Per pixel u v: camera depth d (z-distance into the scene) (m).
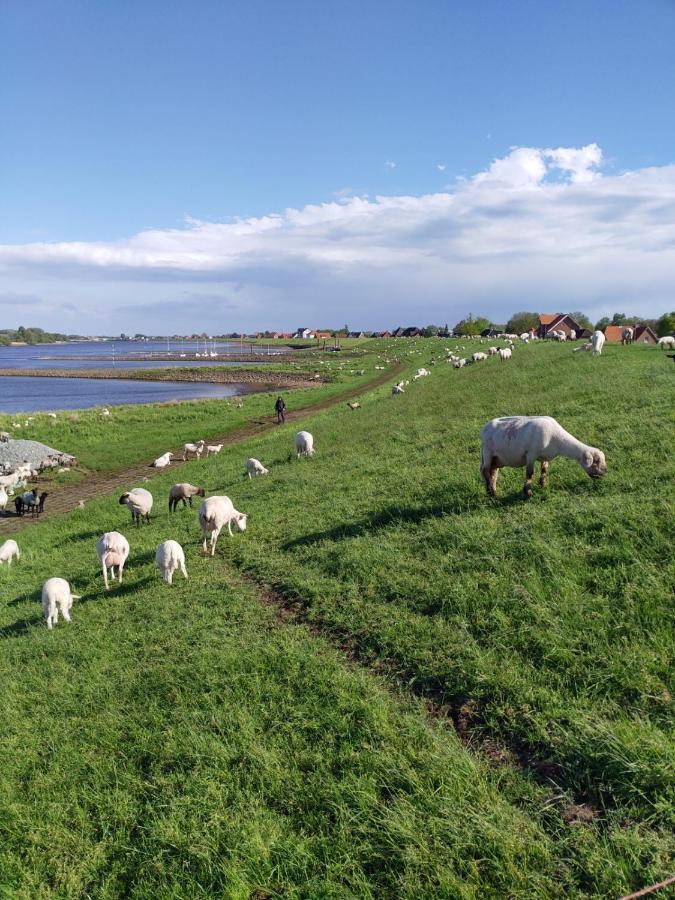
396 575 9.45
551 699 5.89
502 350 46.03
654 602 6.70
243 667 7.95
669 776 4.64
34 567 16.53
